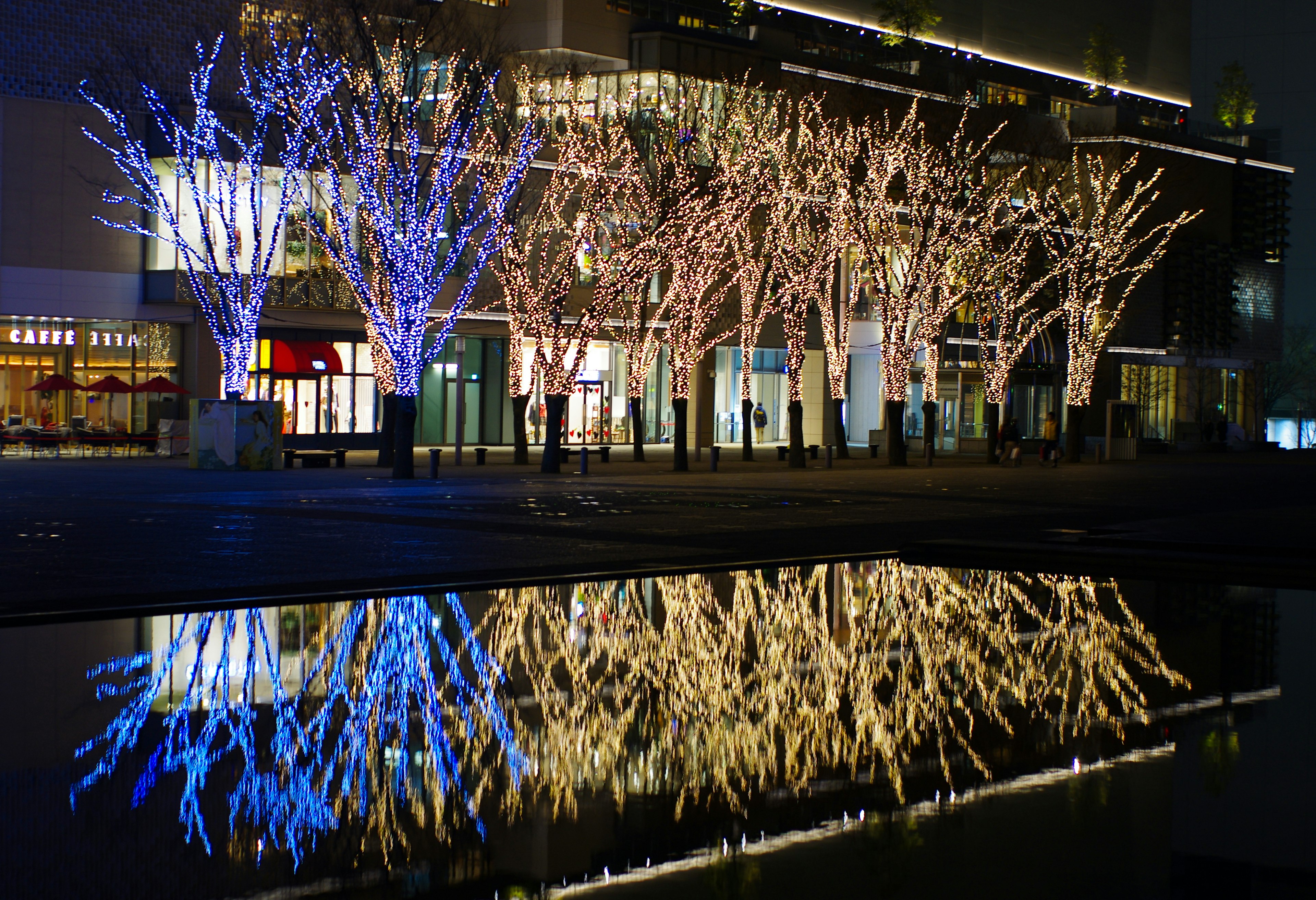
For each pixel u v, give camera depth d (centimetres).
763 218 4956
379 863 606
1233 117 10106
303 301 4759
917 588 1546
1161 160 7862
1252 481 4066
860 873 595
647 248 4028
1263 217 8900
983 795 716
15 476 3334
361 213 3550
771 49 6241
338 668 1045
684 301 4169
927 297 4775
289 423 4978
